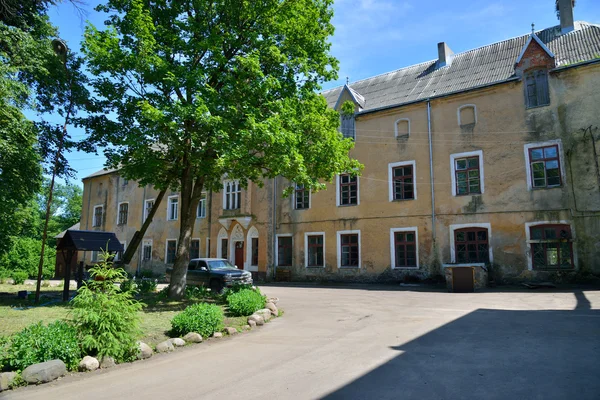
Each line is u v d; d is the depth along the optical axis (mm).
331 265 25094
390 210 23234
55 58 14250
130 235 37562
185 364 7090
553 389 5094
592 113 18250
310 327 10258
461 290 17281
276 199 28203
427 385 5461
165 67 12391
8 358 6484
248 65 12609
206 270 18859
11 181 14062
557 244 18359
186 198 15664
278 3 14109
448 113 22000
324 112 15781
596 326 8828
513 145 19906
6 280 27359
